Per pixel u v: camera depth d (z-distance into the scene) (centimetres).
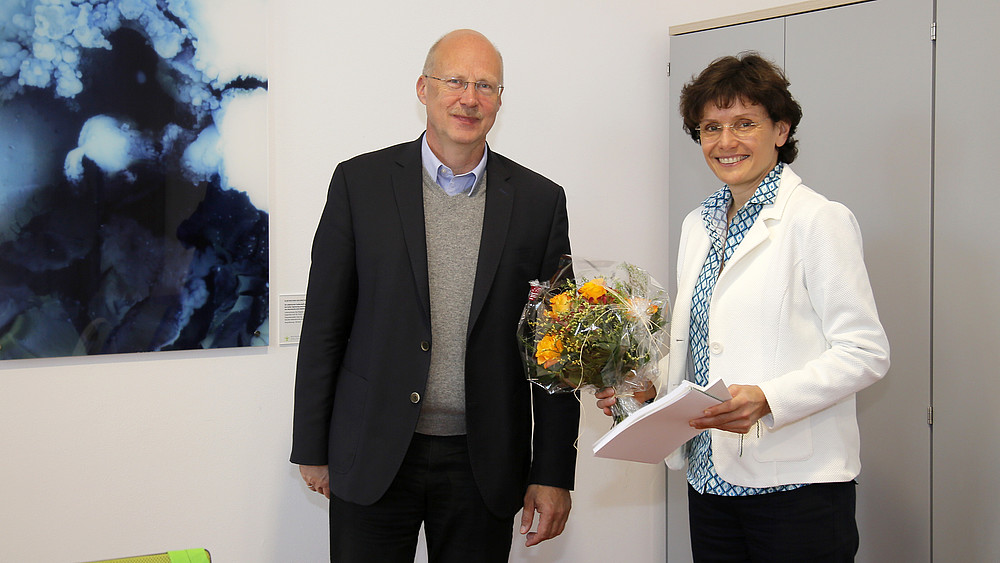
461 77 160
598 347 143
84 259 179
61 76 176
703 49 244
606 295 150
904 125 211
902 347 213
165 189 187
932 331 209
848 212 147
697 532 167
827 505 147
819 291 145
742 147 153
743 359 151
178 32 187
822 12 222
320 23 206
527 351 155
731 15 239
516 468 168
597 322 144
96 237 180
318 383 165
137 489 191
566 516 175
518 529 240
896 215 213
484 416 162
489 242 163
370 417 159
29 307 175
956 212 204
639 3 255
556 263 173
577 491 250
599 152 250
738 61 155
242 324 198
